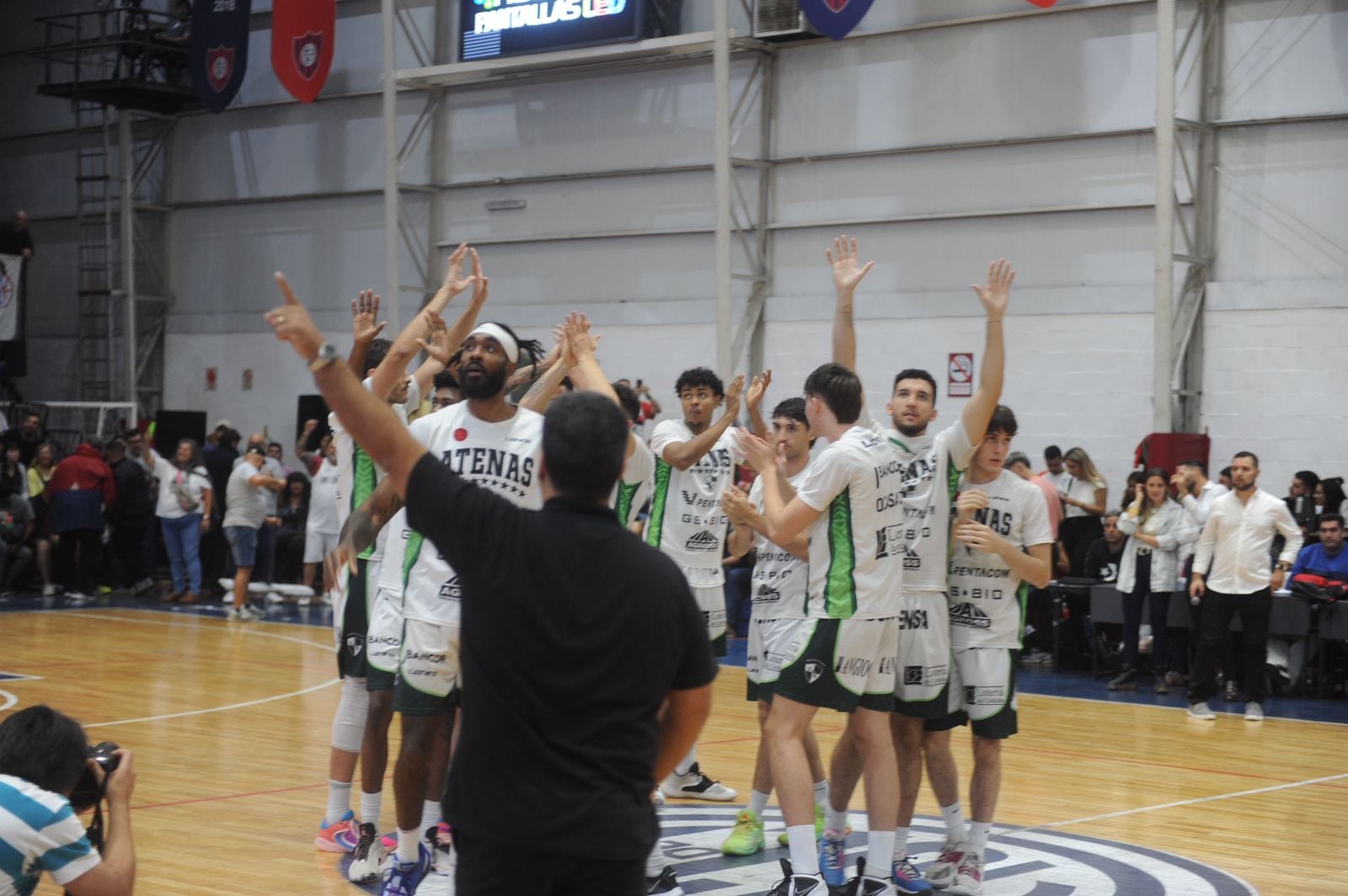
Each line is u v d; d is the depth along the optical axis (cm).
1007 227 1503
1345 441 1327
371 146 1953
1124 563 1177
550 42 1711
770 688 581
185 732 876
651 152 1734
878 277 1582
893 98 1569
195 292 2117
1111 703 1098
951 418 1533
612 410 264
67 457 1738
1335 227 1338
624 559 258
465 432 471
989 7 1511
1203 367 1398
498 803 248
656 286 1738
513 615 252
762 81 1647
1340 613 1116
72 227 2206
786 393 1641
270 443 1809
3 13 2266
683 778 712
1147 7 1420
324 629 1474
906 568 535
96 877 321
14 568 1738
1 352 1977
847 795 556
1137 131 1426
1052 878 556
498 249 1853
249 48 2048
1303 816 695
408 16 1902
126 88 1978
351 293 1975
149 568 1792
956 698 546
